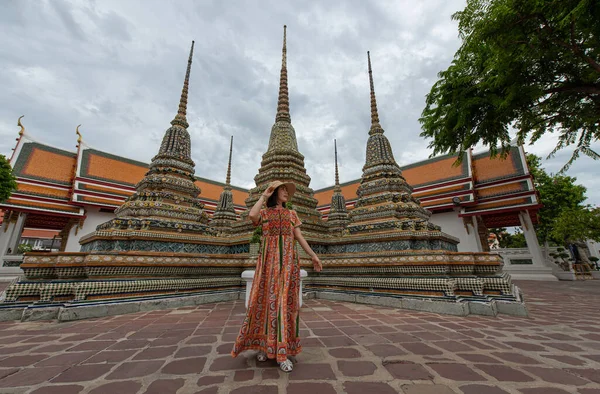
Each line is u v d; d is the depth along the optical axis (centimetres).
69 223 1988
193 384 204
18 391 192
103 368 237
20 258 1664
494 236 3578
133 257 574
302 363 248
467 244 1934
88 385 202
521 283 1438
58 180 1981
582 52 582
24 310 454
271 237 279
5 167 1312
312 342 317
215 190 3009
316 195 3128
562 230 1858
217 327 398
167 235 664
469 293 539
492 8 584
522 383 206
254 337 258
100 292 512
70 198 1950
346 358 262
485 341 321
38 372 228
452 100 771
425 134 898
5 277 1575
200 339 332
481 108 753
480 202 1900
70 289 497
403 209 771
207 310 556
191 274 673
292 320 259
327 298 722
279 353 230
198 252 729
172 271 633
